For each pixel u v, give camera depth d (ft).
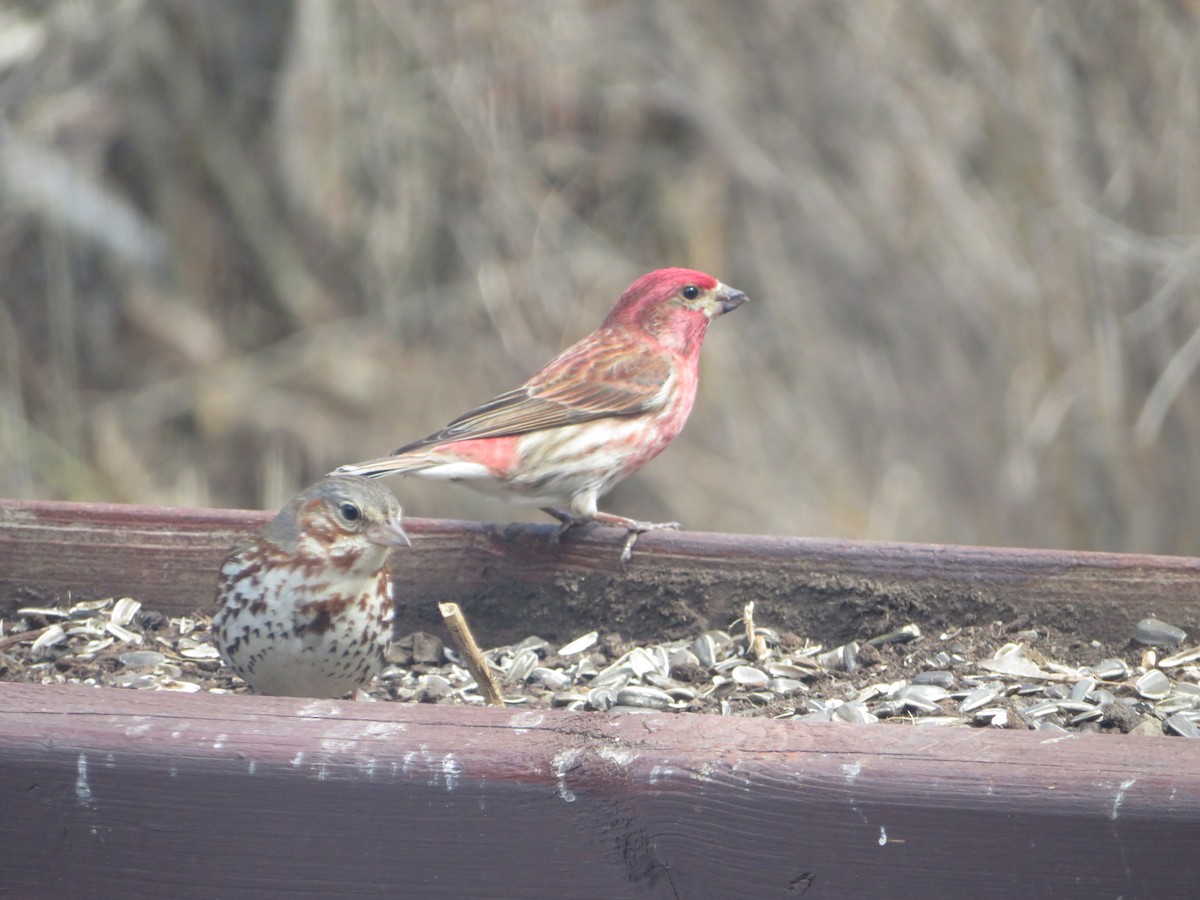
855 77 46.73
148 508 24.12
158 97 52.01
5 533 24.08
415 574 24.30
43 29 51.65
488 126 49.62
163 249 52.70
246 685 22.08
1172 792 14.28
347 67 50.03
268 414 50.88
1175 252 41.47
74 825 15.25
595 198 52.01
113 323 52.31
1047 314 43.68
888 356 47.65
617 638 23.73
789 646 23.18
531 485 27.63
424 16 49.42
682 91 49.26
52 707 15.57
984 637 22.79
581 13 49.80
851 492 48.01
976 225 44.80
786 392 49.70
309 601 20.21
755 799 14.71
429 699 21.97
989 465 45.93
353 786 15.01
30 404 51.26
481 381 50.78
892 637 22.97
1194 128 42.06
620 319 29.17
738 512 48.96
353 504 20.22
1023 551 23.07
